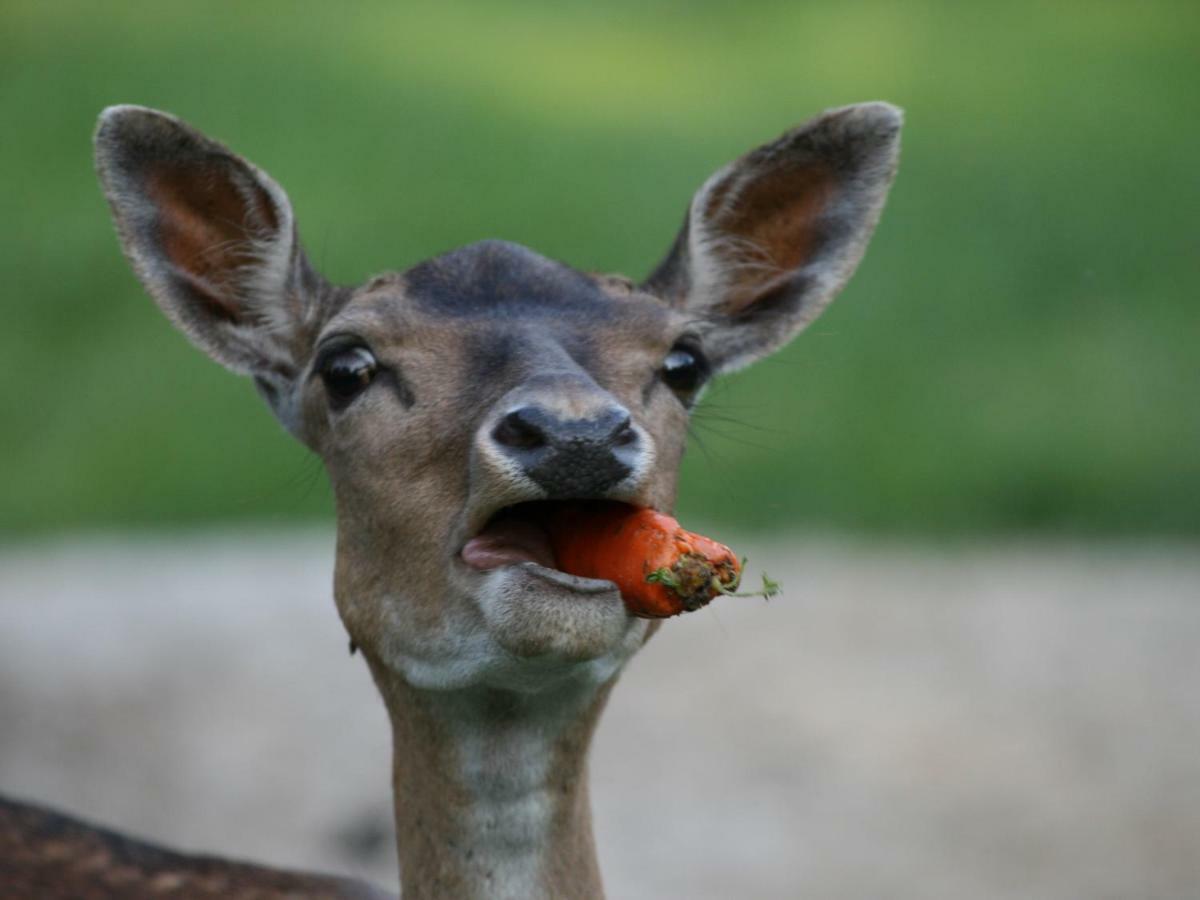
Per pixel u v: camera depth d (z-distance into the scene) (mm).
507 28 32375
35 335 21359
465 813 6633
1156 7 31906
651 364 6621
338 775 12555
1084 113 27047
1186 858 11477
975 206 23703
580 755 6672
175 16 31172
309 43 30078
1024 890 11219
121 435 19297
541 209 22938
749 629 14508
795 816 11961
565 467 5770
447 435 6305
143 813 12148
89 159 25703
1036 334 20750
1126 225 23188
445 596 6277
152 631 14234
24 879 7617
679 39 31938
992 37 30625
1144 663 13828
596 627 5875
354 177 24188
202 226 7387
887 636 14391
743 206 7734
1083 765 12453
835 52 30453
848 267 7734
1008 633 14398
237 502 18203
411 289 6742
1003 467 17984
